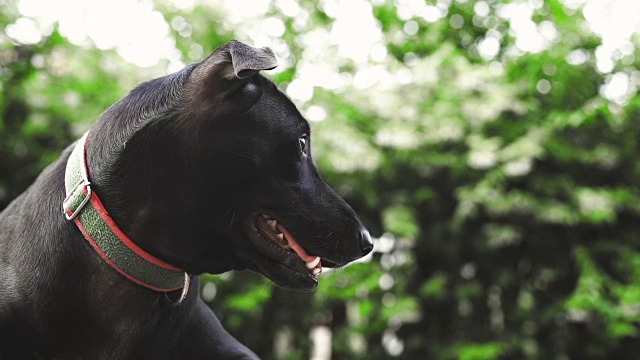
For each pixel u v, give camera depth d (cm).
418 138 240
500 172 237
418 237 242
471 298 244
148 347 85
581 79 255
